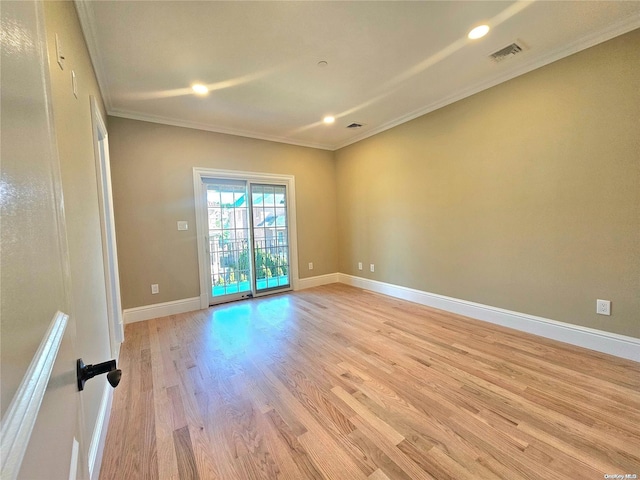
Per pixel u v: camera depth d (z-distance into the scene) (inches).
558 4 74.6
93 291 61.5
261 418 66.9
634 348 86.1
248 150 169.9
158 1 68.7
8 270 12.3
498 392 73.8
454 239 133.7
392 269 168.6
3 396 10.8
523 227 109.1
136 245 136.0
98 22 74.4
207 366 91.5
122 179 132.6
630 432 59.4
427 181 143.9
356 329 119.5
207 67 97.9
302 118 148.1
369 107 136.6
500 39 88.4
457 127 128.3
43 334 17.3
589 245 93.6
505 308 116.6
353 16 76.6
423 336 110.2
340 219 205.8
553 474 50.6
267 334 116.7
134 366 92.1
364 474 51.8
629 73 83.5
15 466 9.4
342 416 66.9
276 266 185.0
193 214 151.3
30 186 16.6
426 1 72.2
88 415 49.3
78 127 60.2
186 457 56.3
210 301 160.7
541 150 102.6
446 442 58.4
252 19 76.3
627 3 74.6
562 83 96.0
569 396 71.2
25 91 16.8
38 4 22.0
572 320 98.3
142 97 117.6
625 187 86.0
